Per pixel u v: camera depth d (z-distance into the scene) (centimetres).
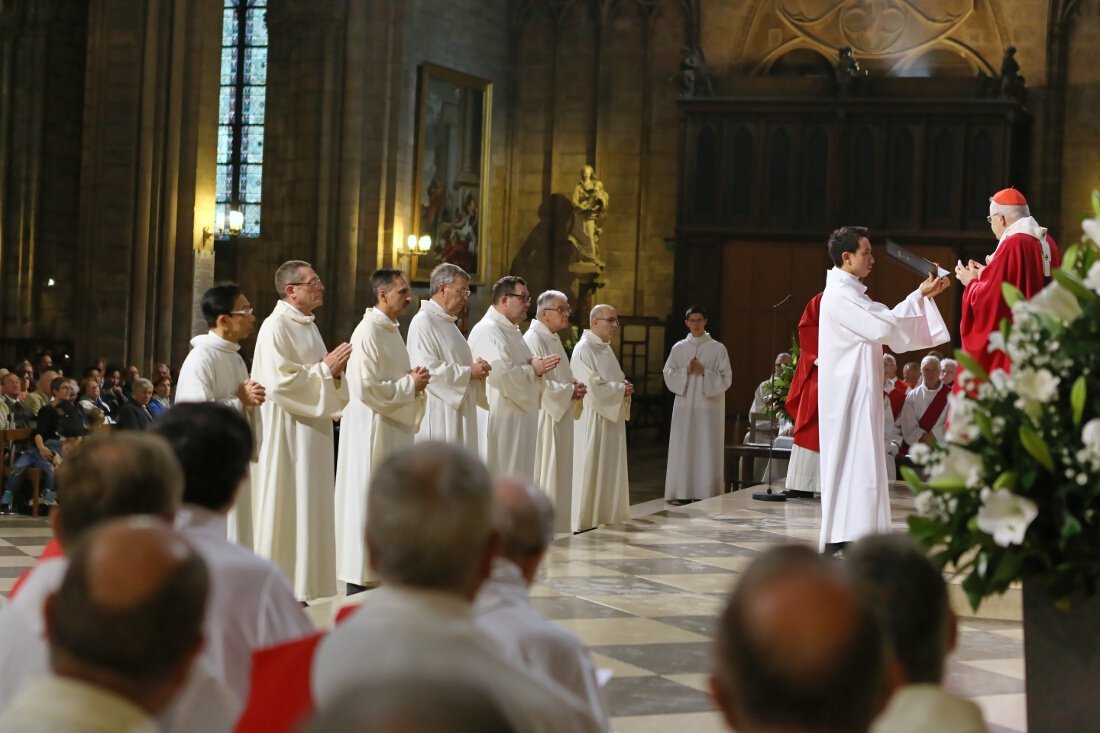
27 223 2609
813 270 2734
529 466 1093
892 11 2877
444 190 2769
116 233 2098
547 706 234
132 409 1551
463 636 236
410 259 2667
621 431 1259
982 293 679
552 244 3017
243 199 2916
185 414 362
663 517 1215
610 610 761
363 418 906
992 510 361
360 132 2594
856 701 150
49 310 2645
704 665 629
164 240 2119
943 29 2847
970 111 2648
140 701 203
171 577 203
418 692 103
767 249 2759
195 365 770
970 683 600
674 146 2978
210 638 330
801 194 2742
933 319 804
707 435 1527
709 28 2959
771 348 2755
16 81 2616
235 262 2911
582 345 1245
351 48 2583
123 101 2103
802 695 149
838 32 2905
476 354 1091
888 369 1524
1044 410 367
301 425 836
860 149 2719
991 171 2655
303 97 2600
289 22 2606
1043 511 369
